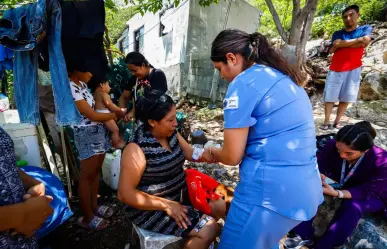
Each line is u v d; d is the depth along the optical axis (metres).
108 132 2.24
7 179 1.03
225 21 7.71
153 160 1.53
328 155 2.12
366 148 1.77
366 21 7.84
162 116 1.46
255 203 1.29
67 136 2.73
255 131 1.27
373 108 4.50
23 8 1.42
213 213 1.84
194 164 3.26
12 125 2.14
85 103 1.85
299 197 1.26
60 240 2.12
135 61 2.71
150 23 9.93
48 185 1.82
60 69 1.48
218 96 6.92
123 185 1.45
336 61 3.56
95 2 1.58
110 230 2.25
